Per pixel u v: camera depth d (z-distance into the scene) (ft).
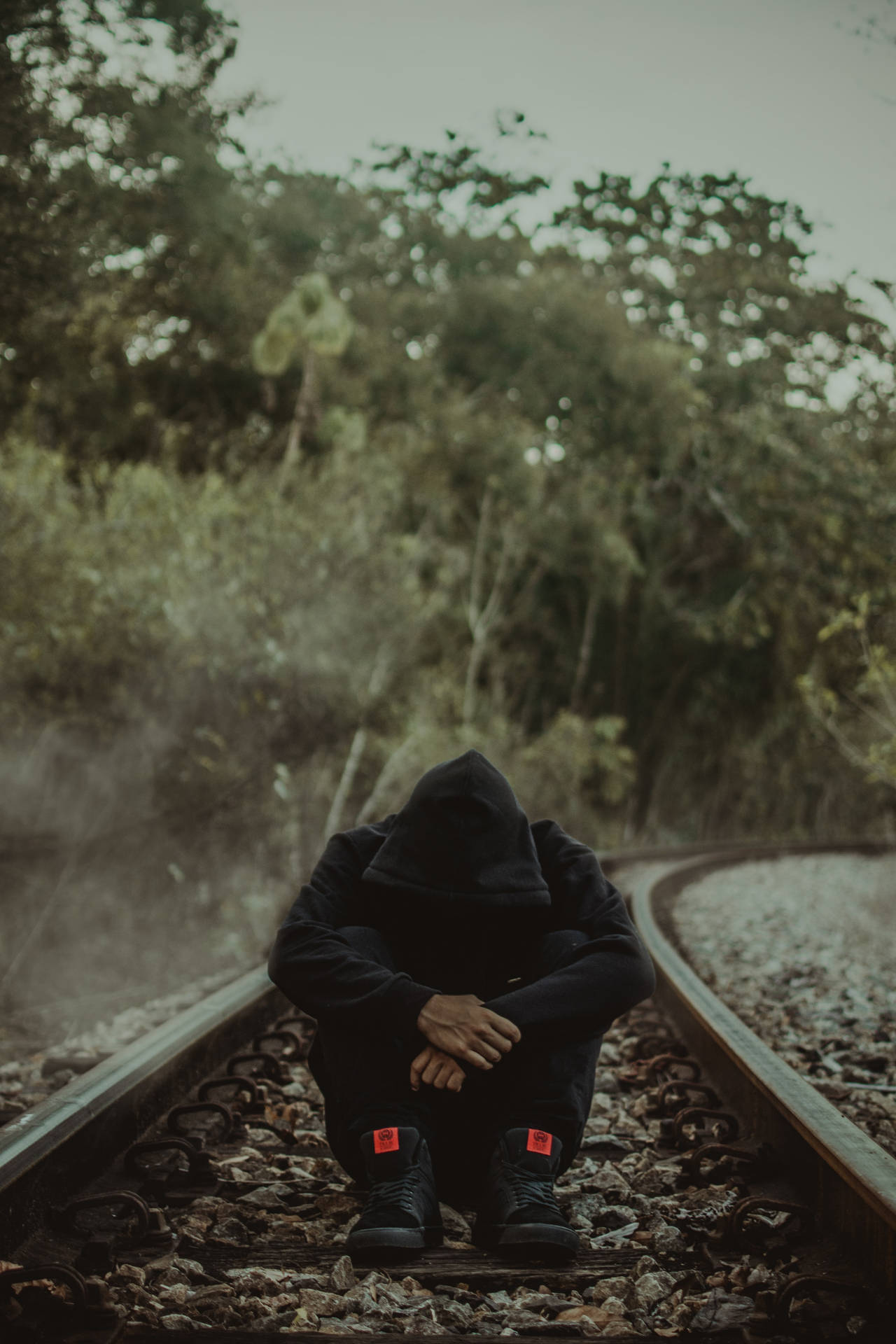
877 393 67.05
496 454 65.72
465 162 76.59
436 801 8.43
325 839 38.09
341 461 41.22
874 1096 13.10
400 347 72.13
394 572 35.81
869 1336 6.22
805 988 21.52
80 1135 8.44
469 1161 8.40
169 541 28.96
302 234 69.62
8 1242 7.05
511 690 71.72
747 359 79.61
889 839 73.92
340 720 33.12
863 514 65.98
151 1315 6.34
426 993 7.68
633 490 72.64
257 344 49.80
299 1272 7.29
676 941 26.96
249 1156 9.68
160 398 56.90
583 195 81.92
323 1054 8.65
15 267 27.12
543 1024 7.68
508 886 8.33
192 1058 11.75
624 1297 6.90
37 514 26.61
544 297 73.61
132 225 47.01
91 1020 22.08
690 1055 14.07
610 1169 9.46
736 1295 6.84
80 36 27.09
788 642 71.20
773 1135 9.59
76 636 25.53
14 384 41.98
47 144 27.17
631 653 77.61
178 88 35.94
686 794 85.15
